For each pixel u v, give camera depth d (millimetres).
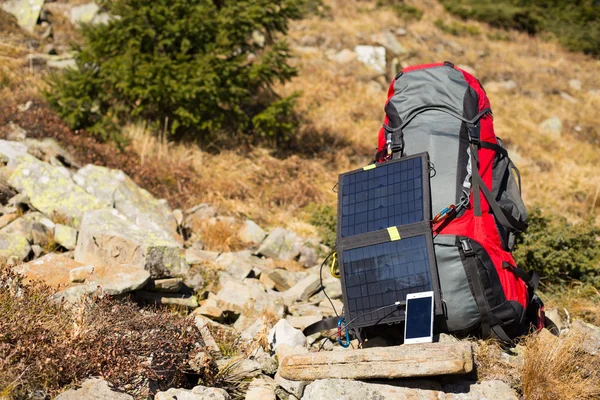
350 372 3533
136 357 3541
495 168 4258
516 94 20016
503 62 22469
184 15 10266
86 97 9430
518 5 28344
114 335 3629
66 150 8648
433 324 3750
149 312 4223
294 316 5223
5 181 6902
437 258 3852
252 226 7719
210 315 4918
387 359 3479
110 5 10406
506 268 3982
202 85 9750
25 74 11336
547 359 3820
